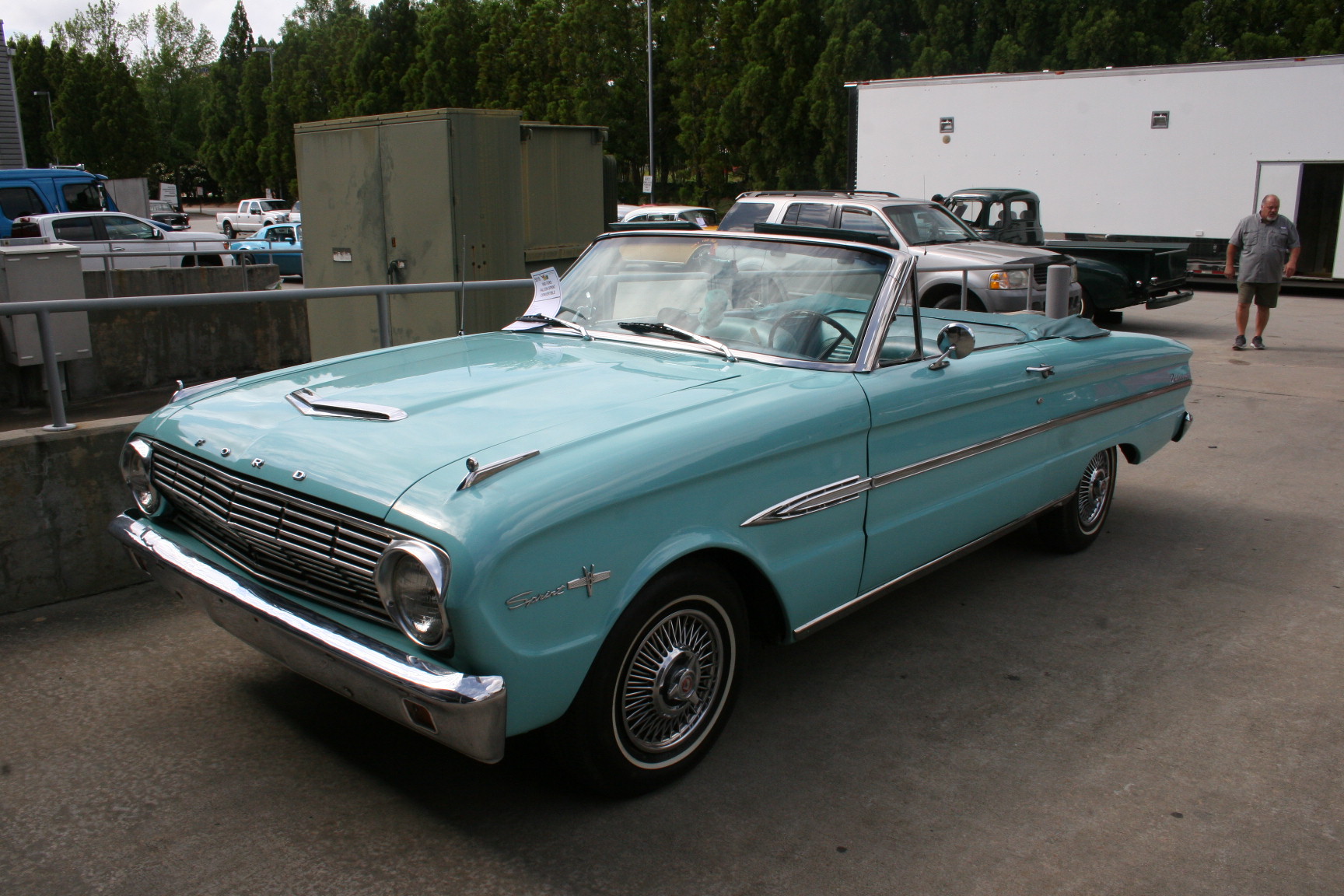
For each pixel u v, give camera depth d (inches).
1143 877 102.8
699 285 151.5
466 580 90.3
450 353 146.4
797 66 1566.2
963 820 112.6
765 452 116.5
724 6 1673.2
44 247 283.3
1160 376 205.3
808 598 128.7
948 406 144.6
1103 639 161.9
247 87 2709.2
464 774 120.3
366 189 331.3
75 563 168.6
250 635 111.0
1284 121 597.6
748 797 116.4
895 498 139.5
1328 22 1214.3
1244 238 434.6
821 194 462.9
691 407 116.4
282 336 388.2
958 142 695.7
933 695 142.8
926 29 1417.3
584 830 109.4
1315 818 113.7
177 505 127.7
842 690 144.0
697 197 1793.8
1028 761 125.1
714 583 115.7
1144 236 652.1
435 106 2149.4
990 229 538.9
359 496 98.6
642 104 1934.1
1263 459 273.6
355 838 107.2
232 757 122.4
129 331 343.0
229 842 106.0
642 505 104.1
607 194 408.2
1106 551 203.8
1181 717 136.9
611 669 105.7
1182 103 623.8
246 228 1606.8
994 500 160.4
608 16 1883.6
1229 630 165.8
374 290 205.5
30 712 132.0
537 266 355.3
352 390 125.6
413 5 2427.4
